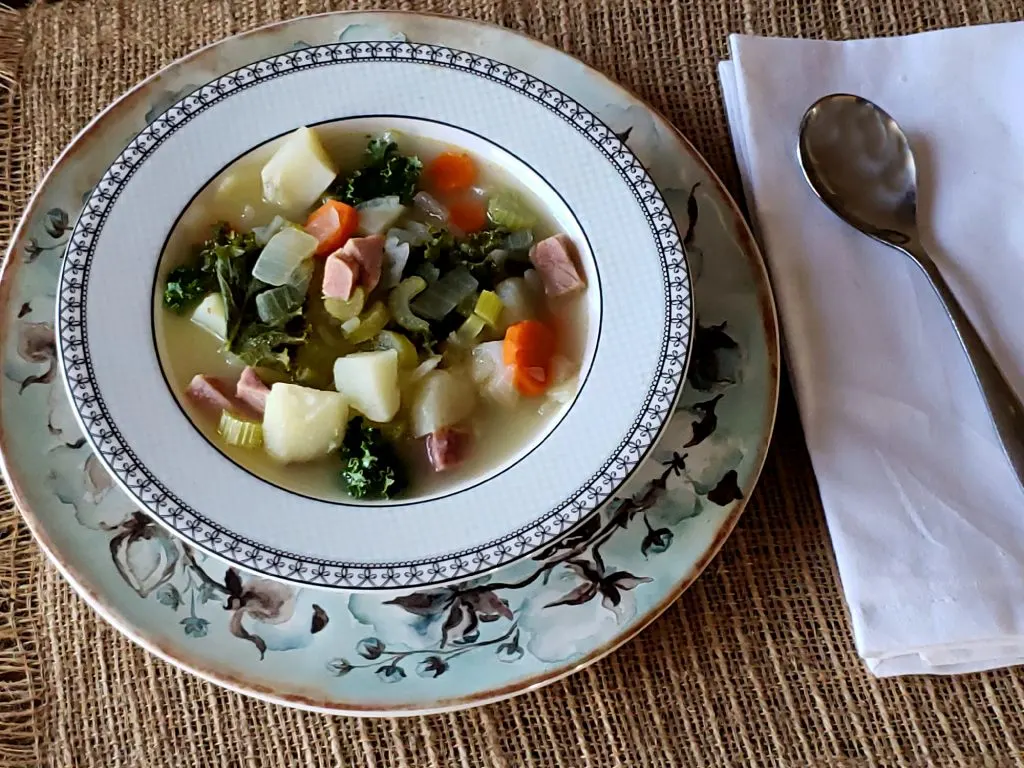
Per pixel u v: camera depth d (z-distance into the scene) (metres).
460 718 0.33
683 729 0.34
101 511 0.33
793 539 0.36
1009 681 0.34
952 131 0.40
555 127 0.37
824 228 0.39
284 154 0.36
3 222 0.39
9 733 0.33
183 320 0.35
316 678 0.31
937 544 0.34
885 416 0.36
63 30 0.42
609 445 0.32
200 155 0.36
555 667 0.32
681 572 0.33
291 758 0.33
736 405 0.36
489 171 0.38
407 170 0.38
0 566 0.35
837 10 0.44
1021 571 0.33
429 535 0.31
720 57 0.43
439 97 0.37
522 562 0.33
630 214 0.36
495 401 0.36
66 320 0.33
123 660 0.33
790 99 0.41
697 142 0.42
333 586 0.30
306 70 0.37
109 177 0.35
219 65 0.38
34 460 0.33
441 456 0.35
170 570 0.32
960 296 0.38
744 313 0.37
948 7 0.44
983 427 0.36
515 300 0.37
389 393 0.35
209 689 0.33
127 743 0.33
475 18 0.43
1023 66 0.41
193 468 0.31
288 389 0.34
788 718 0.34
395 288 0.37
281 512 0.31
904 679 0.34
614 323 0.34
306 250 0.36
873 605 0.33
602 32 0.43
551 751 0.33
